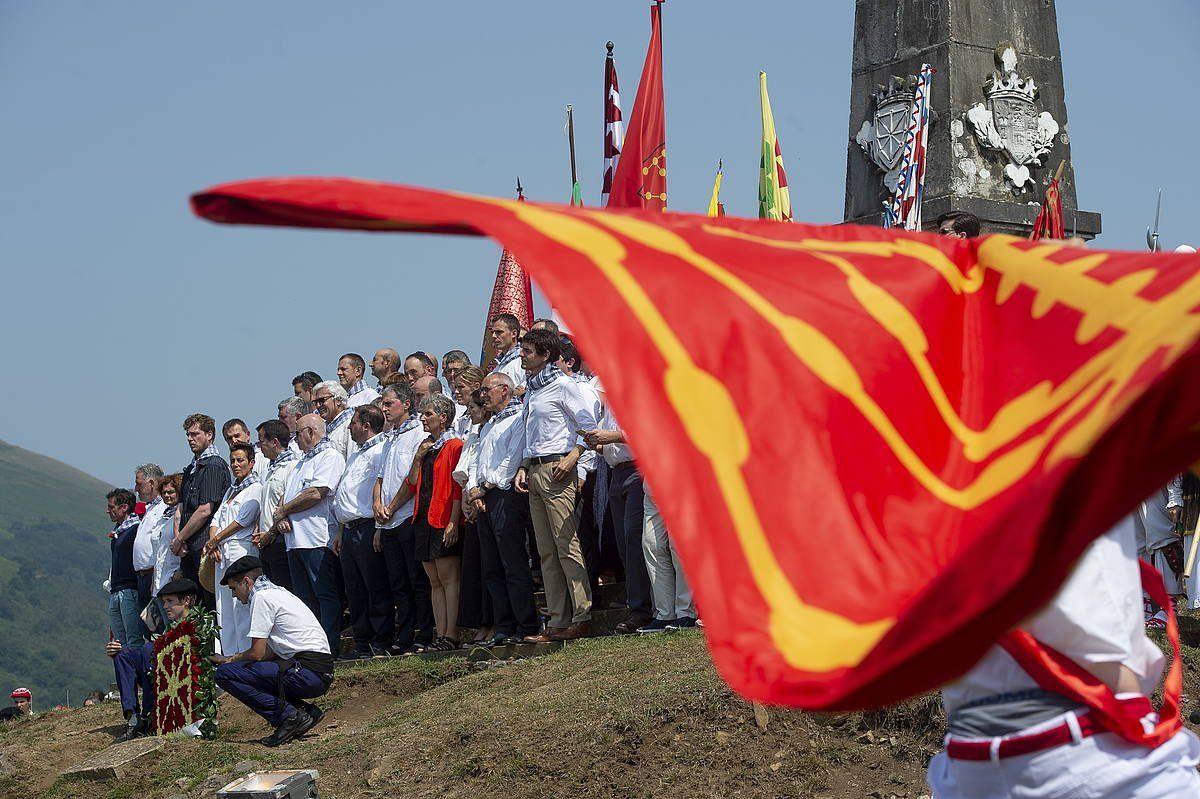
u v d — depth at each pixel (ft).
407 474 61.16
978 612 9.69
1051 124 71.31
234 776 46.70
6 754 57.93
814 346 13.00
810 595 11.59
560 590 55.57
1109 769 16.16
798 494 12.05
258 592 52.80
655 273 12.68
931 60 70.08
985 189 69.46
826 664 11.07
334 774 44.09
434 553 59.67
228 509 65.41
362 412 63.82
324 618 63.52
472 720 44.34
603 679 45.24
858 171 72.38
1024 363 13.29
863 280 13.88
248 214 11.85
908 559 12.04
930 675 10.37
